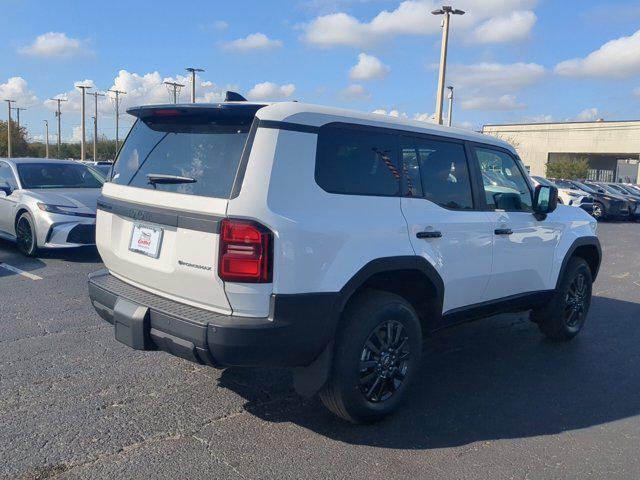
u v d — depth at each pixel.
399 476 3.40
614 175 61.53
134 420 3.96
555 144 60.22
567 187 24.77
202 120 3.81
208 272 3.44
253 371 4.92
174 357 5.15
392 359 4.06
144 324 3.72
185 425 3.92
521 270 5.29
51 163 10.41
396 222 4.02
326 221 3.60
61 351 5.21
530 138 62.16
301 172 3.57
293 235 3.43
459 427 4.07
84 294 7.15
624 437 4.00
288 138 3.54
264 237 3.35
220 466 3.42
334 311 3.62
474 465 3.56
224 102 3.74
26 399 4.22
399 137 4.23
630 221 24.30
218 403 4.28
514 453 3.72
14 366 4.83
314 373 3.74
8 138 59.78
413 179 4.27
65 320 6.10
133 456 3.50
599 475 3.49
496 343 6.10
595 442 3.91
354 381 3.80
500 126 65.00
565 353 5.83
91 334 5.68
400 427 4.03
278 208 3.43
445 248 4.41
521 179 5.44
